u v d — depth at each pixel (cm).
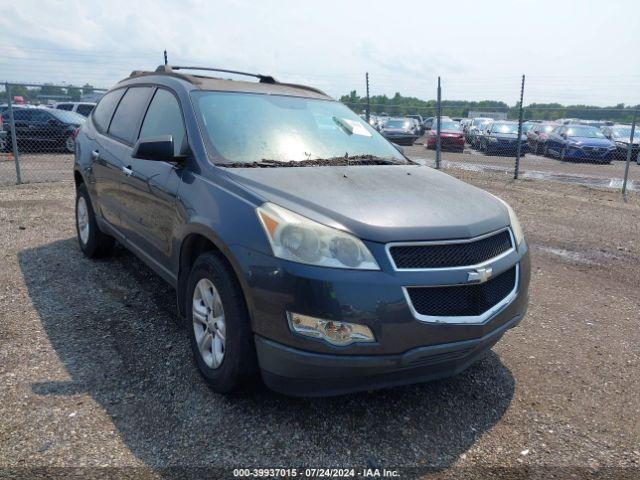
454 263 280
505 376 353
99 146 505
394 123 2575
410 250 273
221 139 364
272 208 284
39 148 1633
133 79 514
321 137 414
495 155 2066
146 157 342
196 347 329
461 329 278
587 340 412
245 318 288
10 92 1040
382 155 429
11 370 331
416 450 276
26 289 466
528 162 1886
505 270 306
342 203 290
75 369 335
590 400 328
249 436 279
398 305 264
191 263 349
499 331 302
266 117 402
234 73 498
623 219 884
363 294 260
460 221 294
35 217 745
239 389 305
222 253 304
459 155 2089
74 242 621
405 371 278
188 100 386
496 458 272
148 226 400
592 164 1917
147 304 442
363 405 312
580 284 544
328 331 261
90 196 524
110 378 327
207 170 338
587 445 285
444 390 333
